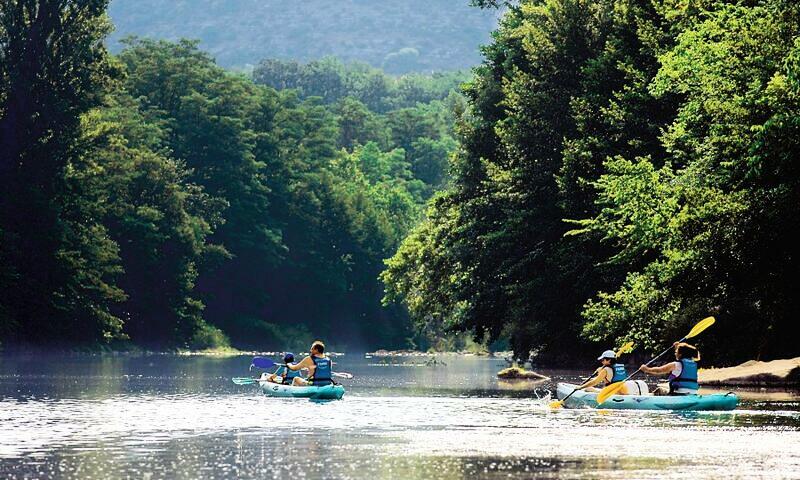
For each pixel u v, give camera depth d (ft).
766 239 153.58
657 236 164.96
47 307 357.61
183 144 552.82
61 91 362.33
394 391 166.09
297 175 626.64
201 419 111.34
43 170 360.48
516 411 122.52
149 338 457.27
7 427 102.63
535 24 249.34
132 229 435.94
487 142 262.06
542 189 227.20
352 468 74.90
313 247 626.23
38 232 354.74
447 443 88.84
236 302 570.87
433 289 285.23
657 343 195.83
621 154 204.13
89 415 115.65
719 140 152.25
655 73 203.10
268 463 77.46
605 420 108.99
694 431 97.35
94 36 368.27
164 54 581.12
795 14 151.12
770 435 93.71
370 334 643.45
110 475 72.23
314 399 143.23
